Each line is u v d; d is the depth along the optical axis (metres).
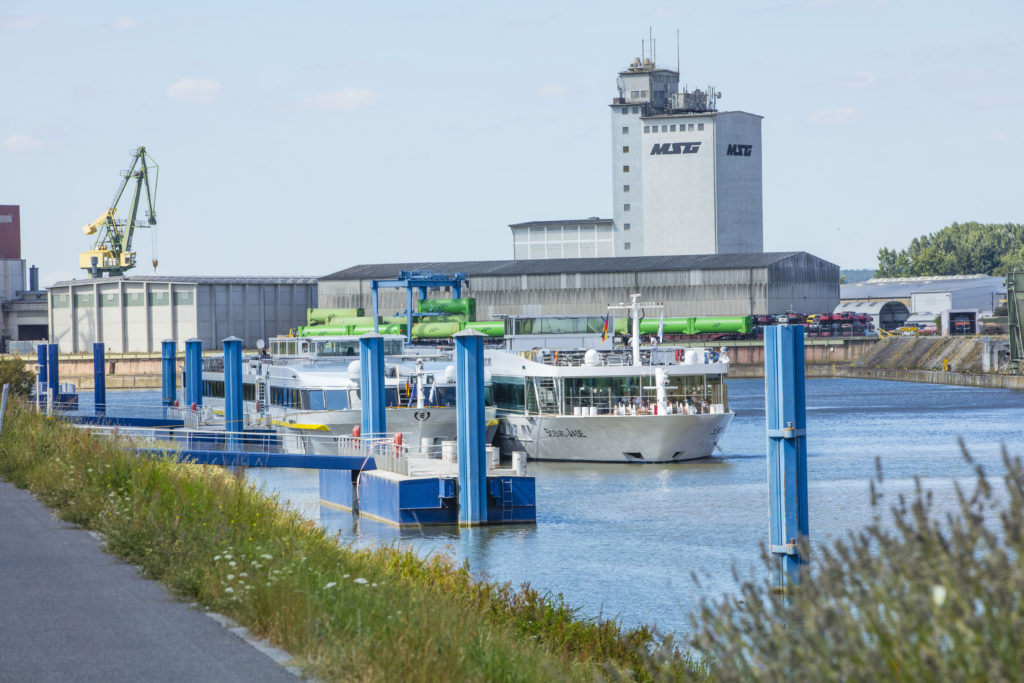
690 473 110.06
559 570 66.50
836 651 14.90
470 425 78.31
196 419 136.50
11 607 29.42
